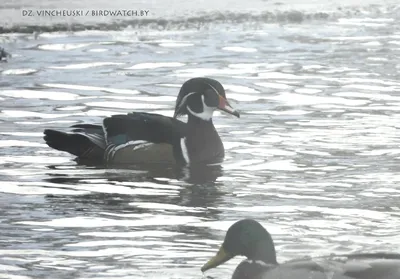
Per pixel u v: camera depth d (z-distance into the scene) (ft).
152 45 86.74
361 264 32.55
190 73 76.69
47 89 71.10
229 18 97.40
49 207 45.93
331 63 80.18
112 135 55.42
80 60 81.00
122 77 75.15
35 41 87.81
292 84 72.95
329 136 59.36
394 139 58.54
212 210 45.52
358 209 45.47
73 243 40.68
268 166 53.52
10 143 57.88
